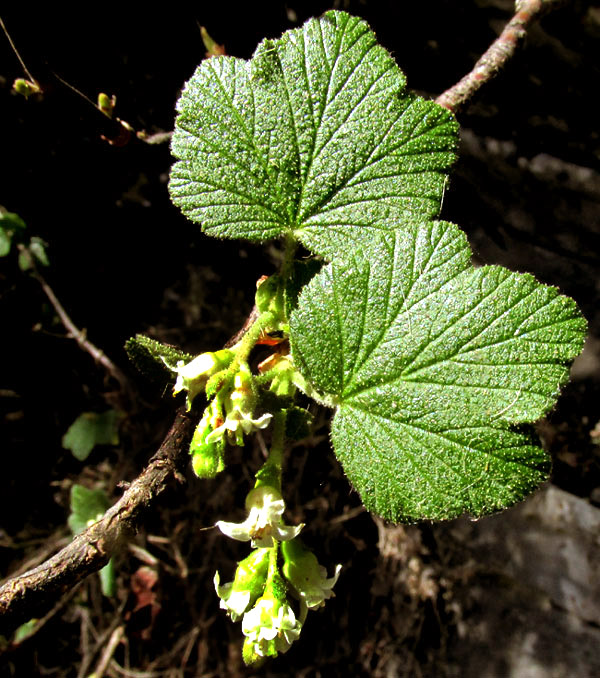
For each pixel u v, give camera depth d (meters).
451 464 0.12
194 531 0.27
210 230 0.13
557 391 0.12
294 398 0.13
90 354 0.26
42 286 0.25
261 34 0.22
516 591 0.28
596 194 0.27
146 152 0.21
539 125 0.24
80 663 0.26
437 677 0.27
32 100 0.20
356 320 0.12
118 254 0.25
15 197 0.22
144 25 0.21
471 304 0.12
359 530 0.27
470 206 0.25
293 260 0.14
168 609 0.27
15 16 0.15
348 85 0.13
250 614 0.12
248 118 0.13
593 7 0.23
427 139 0.13
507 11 0.24
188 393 0.12
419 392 0.12
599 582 0.27
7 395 0.26
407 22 0.23
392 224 0.13
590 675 0.27
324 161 0.13
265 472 0.12
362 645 0.27
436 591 0.27
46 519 0.27
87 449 0.25
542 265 0.28
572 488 0.26
